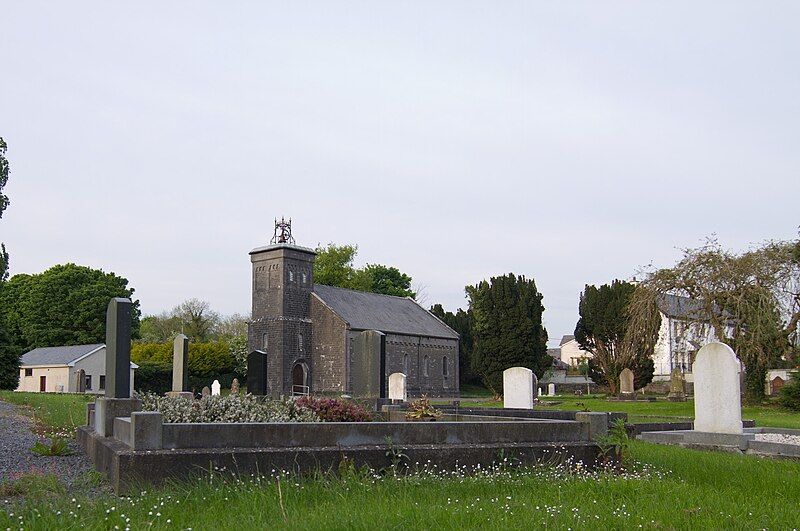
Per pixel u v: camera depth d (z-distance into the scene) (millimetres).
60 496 8086
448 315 85250
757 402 41406
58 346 73125
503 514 6996
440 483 8977
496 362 62500
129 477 8586
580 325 65562
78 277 75375
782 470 10891
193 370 70812
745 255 40531
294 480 8859
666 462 11617
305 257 70438
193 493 7887
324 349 68812
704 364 16125
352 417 13375
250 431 9375
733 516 7230
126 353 12383
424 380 74062
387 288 99375
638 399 54469
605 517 6965
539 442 11125
